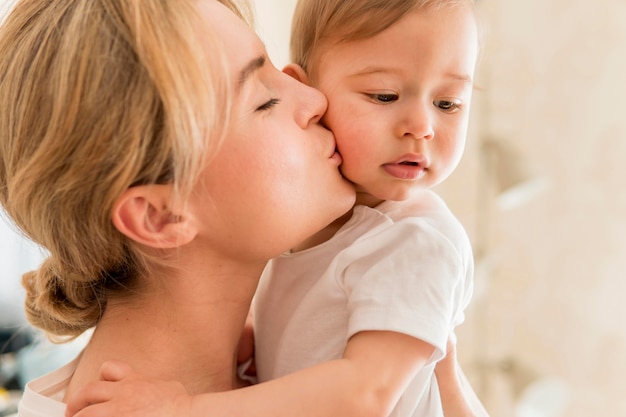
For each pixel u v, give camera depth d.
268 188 0.78
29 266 1.85
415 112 0.84
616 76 2.38
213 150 0.76
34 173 0.75
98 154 0.73
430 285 0.81
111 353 0.86
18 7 0.81
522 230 2.52
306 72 0.92
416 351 0.80
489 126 2.46
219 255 0.83
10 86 0.78
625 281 2.44
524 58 2.45
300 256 0.93
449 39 0.84
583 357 2.50
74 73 0.72
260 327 0.98
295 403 0.75
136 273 0.85
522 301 2.55
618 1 2.34
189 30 0.73
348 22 0.86
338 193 0.85
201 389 0.87
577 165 2.45
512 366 2.52
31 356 1.89
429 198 0.93
